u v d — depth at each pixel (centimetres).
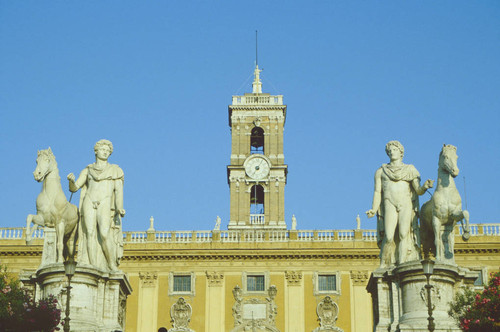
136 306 8562
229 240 8762
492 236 8469
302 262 8644
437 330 3338
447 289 3481
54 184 3688
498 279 3550
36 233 8569
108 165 3769
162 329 8506
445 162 3666
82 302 3491
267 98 10731
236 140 10544
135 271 8675
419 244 3641
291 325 8456
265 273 8638
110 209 3719
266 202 10206
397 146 3731
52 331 3269
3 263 8456
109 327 3516
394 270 3516
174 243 8731
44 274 3525
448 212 3619
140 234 8812
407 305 3453
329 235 8731
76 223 3731
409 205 3644
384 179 3700
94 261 3634
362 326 8394
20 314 3238
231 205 10200
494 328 3300
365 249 8581
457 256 8462
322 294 8531
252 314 8512
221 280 8638
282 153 10462
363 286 8525
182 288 8638
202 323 8494
